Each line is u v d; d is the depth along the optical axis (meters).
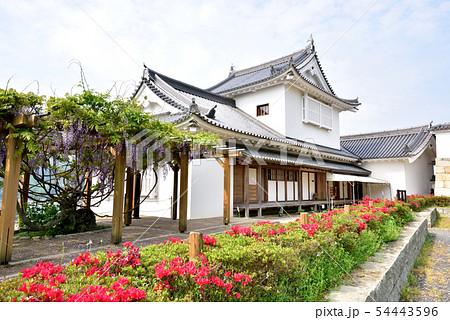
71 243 4.64
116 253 2.04
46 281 1.62
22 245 4.48
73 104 4.02
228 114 12.11
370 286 3.03
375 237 4.87
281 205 10.30
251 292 2.19
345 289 2.92
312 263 3.03
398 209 8.02
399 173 15.89
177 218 8.36
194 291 1.90
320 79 15.75
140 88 11.47
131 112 4.65
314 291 2.67
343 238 3.87
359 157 17.17
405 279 4.68
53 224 5.62
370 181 13.59
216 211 9.12
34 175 5.37
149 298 1.56
